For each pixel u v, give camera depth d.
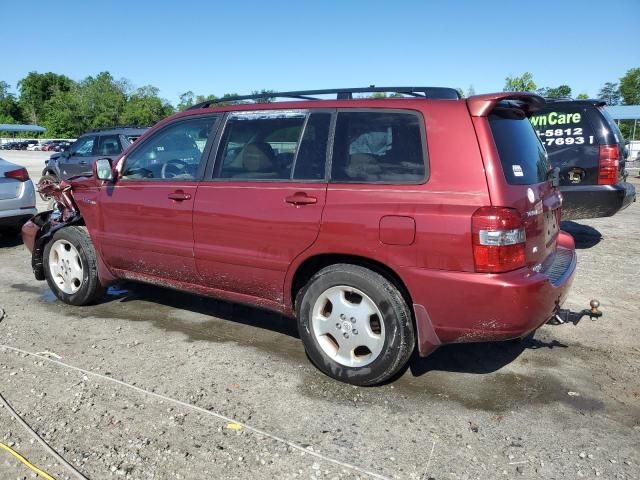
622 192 7.27
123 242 4.83
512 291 3.17
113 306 5.46
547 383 3.81
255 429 3.22
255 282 4.08
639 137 47.38
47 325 4.92
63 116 91.44
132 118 89.44
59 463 2.90
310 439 3.13
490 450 3.04
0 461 2.92
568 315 3.83
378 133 3.62
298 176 3.86
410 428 3.26
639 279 6.34
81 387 3.72
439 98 3.61
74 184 5.22
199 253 4.30
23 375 3.90
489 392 3.69
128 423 3.28
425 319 3.43
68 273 5.39
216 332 4.76
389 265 3.45
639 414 3.41
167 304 5.51
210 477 2.80
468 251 3.21
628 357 4.24
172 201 4.43
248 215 3.98
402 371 4.00
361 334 3.66
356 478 2.80
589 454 3.00
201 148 4.41
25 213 8.21
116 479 2.78
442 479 2.80
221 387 3.74
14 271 6.91
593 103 7.35
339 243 3.60
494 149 3.32
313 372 3.98
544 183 3.88
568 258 4.28
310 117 3.91
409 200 3.39
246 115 4.21
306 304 3.84
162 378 3.87
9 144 72.31
